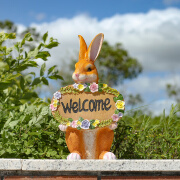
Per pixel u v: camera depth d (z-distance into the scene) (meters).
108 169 2.37
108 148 2.91
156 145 4.09
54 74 4.48
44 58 4.36
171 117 4.23
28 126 3.51
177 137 3.84
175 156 3.92
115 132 3.88
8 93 4.57
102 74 5.68
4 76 4.18
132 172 2.45
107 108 2.87
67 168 2.37
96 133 2.88
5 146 3.03
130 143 3.93
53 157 3.49
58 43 4.29
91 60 3.10
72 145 2.88
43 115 3.42
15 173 2.45
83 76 2.94
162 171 2.46
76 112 2.86
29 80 5.39
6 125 3.26
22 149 3.18
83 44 3.16
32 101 4.71
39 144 3.53
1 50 4.26
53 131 3.64
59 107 2.88
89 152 2.88
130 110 4.57
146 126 4.16
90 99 2.88
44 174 2.45
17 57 4.32
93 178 2.43
